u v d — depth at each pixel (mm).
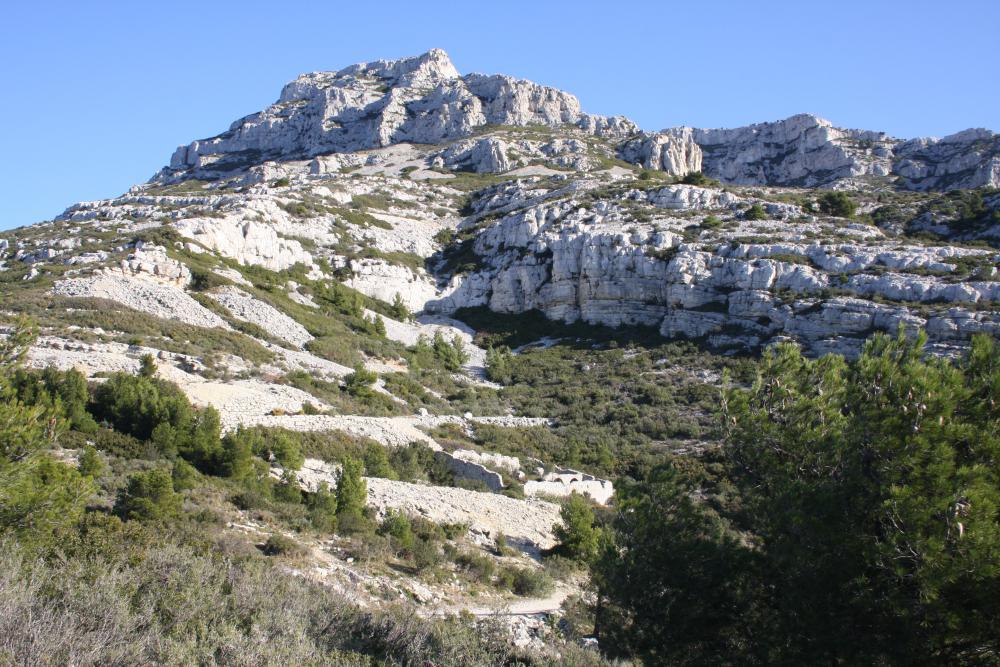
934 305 54188
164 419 29578
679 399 54125
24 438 14930
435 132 160500
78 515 15000
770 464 14555
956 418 12391
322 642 11953
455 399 57656
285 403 40656
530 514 33156
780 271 64125
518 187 109125
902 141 143750
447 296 83375
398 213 102875
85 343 41625
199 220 68875
